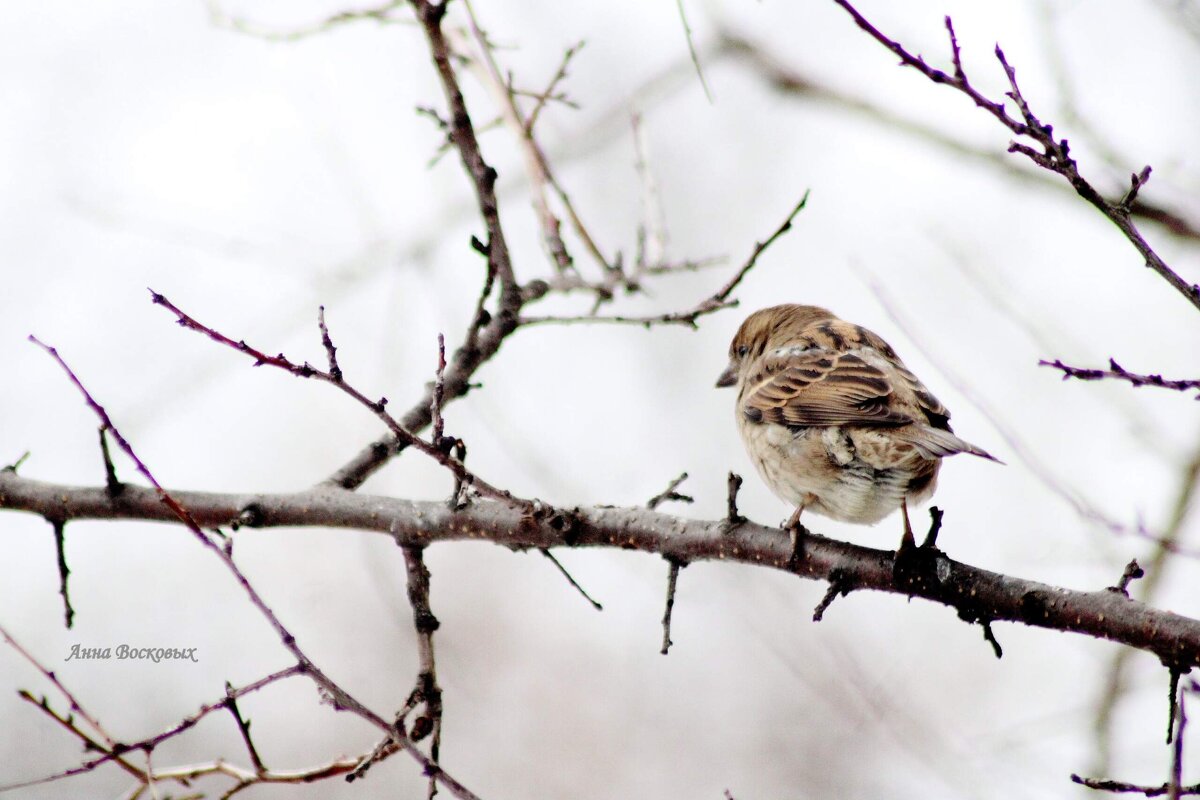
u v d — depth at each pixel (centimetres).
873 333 1085
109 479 823
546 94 1008
